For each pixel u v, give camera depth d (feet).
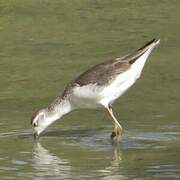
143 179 47.09
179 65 78.48
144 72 76.54
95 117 62.44
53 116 58.34
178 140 55.26
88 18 95.81
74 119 62.08
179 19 94.53
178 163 50.14
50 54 83.35
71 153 53.01
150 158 51.29
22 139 56.95
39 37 89.71
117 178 47.34
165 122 59.93
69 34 90.43
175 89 70.69
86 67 78.38
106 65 57.52
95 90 56.95
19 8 99.50
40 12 98.07
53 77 75.51
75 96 57.82
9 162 51.16
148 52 57.21
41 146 55.06
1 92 71.46
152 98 67.87
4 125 60.59
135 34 89.66
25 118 62.54
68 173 48.57
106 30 91.40
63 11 98.27
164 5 99.91
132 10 98.27
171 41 86.79
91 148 54.24
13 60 81.66
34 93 70.74
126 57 57.72
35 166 50.14
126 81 57.11
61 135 57.88
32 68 78.74
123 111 63.87
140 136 56.49
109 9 98.78
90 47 85.46
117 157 51.70
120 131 56.44
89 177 47.73
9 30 92.38
